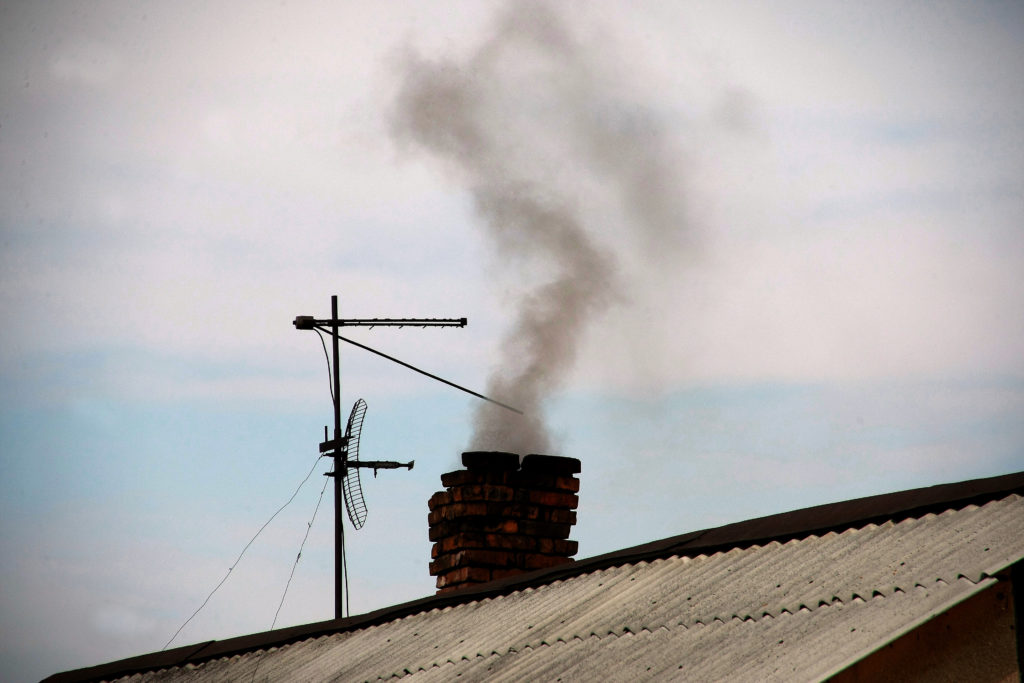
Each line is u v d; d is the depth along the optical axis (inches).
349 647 1855.3
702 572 1499.8
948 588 1159.6
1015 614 1142.3
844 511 1493.6
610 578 1636.3
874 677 1131.3
